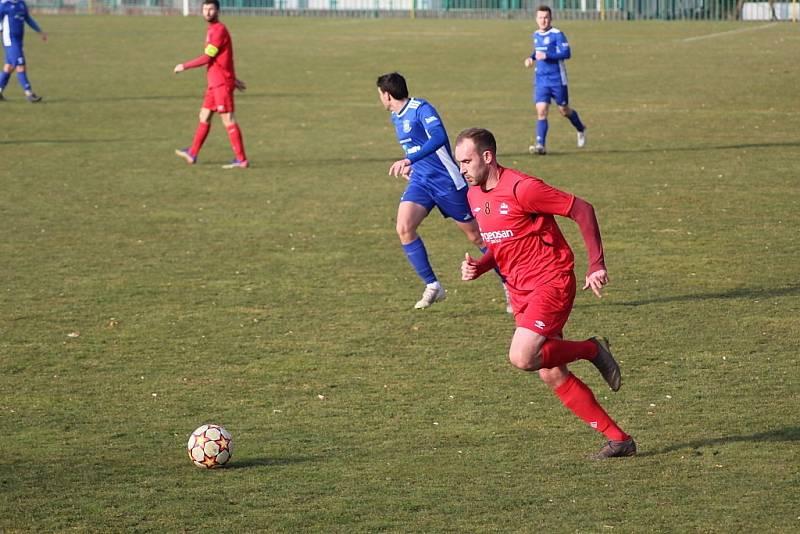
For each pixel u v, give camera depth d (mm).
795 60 105938
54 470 24125
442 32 145375
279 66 112812
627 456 24438
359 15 180125
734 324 34750
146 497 22484
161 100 90250
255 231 48562
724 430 25984
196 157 65750
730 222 48438
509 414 27625
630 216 50062
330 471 23906
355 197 55312
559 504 21812
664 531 20438
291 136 73750
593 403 24297
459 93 91812
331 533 20609
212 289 39781
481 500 22094
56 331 35125
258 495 22531
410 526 20875
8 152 68000
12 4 87500
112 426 27156
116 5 188500
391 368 31422
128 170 62500
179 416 27812
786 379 29578
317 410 28125
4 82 89875
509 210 23516
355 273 41844
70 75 106250
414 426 26859
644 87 94000
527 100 87688
